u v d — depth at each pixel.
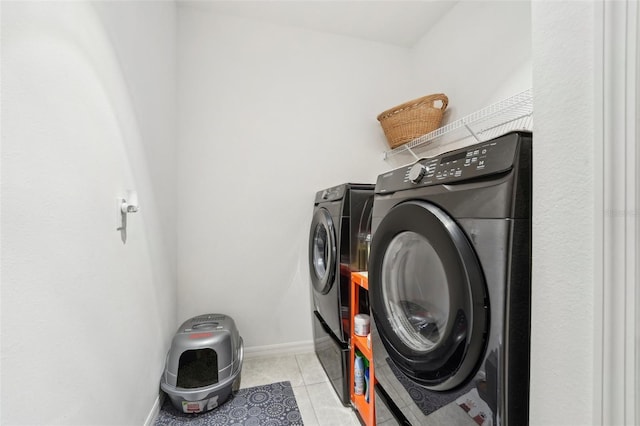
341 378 1.54
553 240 0.53
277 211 2.13
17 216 0.59
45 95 0.68
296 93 2.17
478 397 0.66
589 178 0.47
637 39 0.42
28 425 0.61
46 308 0.67
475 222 0.67
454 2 1.95
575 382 0.49
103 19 0.96
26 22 0.62
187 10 1.95
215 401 1.47
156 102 1.49
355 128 2.31
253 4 1.93
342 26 2.17
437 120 1.98
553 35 0.53
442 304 0.82
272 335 2.13
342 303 1.52
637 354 0.42
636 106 0.42
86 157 0.84
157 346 1.47
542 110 0.55
